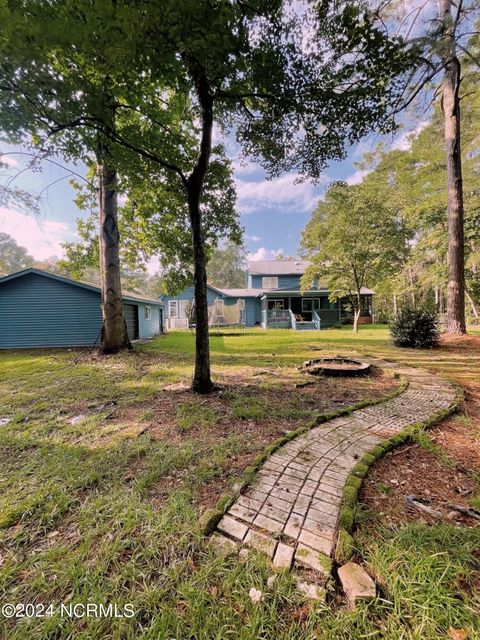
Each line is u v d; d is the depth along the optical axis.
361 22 2.42
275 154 3.98
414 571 1.17
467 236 9.27
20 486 1.85
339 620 1.01
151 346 9.12
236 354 7.17
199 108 3.99
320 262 11.67
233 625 1.01
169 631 0.99
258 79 2.82
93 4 1.83
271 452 2.22
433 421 2.76
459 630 0.98
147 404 3.49
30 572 1.23
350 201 10.08
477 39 4.87
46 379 4.88
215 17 2.04
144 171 4.02
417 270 15.85
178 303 19.72
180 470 2.02
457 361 5.63
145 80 2.76
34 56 2.16
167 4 1.89
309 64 2.66
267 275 20.17
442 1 4.60
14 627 1.02
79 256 9.60
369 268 10.86
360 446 2.29
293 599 1.09
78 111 2.73
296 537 1.39
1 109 2.52
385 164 12.66
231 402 3.47
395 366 5.24
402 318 7.79
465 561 1.22
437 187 10.55
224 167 4.64
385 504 1.63
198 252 3.80
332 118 3.21
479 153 9.65
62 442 2.49
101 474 1.97
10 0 1.87
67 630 1.01
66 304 9.71
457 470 1.99
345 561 1.24
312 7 2.31
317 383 4.34
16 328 9.50
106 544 1.37
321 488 1.77
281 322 16.47
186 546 1.35
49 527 1.50
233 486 1.80
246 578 1.17
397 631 0.98
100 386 4.36
